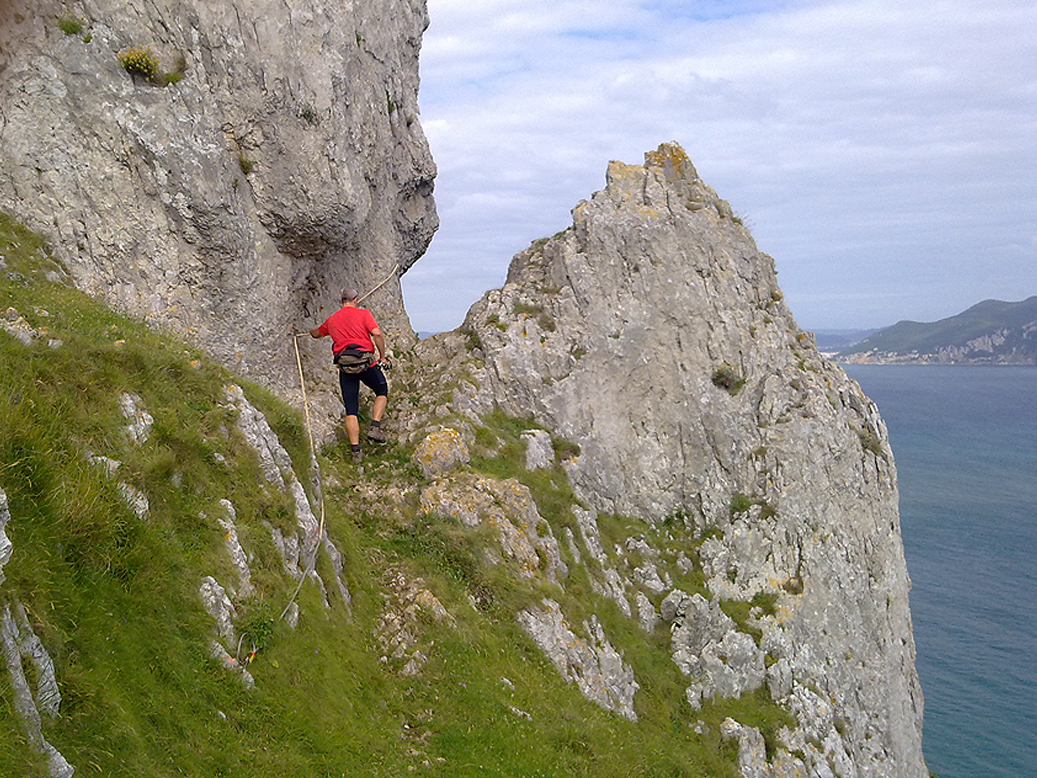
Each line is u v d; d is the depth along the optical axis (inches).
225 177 577.6
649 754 510.9
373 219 767.7
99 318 441.1
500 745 412.2
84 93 528.7
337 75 620.1
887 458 917.8
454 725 410.6
